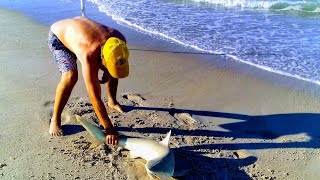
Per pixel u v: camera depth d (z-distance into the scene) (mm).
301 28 4590
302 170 2240
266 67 3539
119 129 2564
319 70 3473
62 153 2326
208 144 2441
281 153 2385
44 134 2504
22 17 5141
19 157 2291
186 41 4207
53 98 2941
